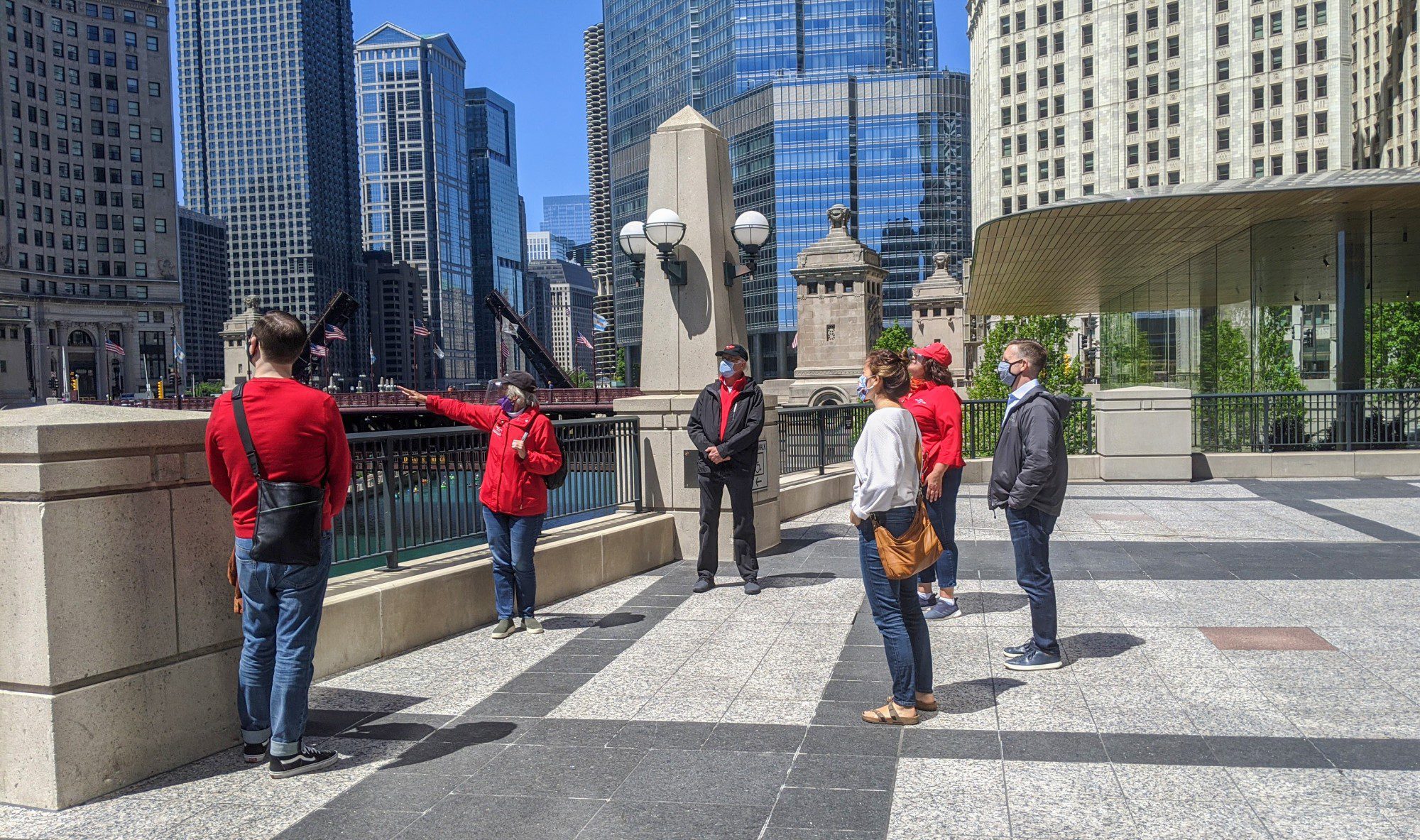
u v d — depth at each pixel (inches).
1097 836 140.0
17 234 4977.9
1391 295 756.0
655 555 371.2
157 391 5398.6
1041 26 3639.3
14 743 159.6
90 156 5388.8
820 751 178.1
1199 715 192.1
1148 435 610.2
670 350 394.0
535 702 211.2
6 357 4830.2
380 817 152.7
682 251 389.1
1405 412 628.4
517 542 268.4
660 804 155.5
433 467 288.0
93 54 5398.6
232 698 189.8
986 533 431.8
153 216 5649.6
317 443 169.8
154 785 169.2
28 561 156.5
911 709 190.1
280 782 169.0
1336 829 140.6
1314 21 3100.4
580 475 351.3
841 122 4943.4
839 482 544.1
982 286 1215.6
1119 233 816.3
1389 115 3002.0
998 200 3767.2
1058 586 318.0
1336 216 740.0
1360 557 351.9
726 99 5359.3
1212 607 283.4
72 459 159.5
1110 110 3481.8
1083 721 190.5
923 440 277.1
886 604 189.8
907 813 149.8
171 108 5738.2
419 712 206.2
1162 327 1114.1
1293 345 766.5
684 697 212.1
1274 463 621.9
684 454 382.9
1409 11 2837.1
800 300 2812.5
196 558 182.4
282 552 163.9
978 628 266.2
